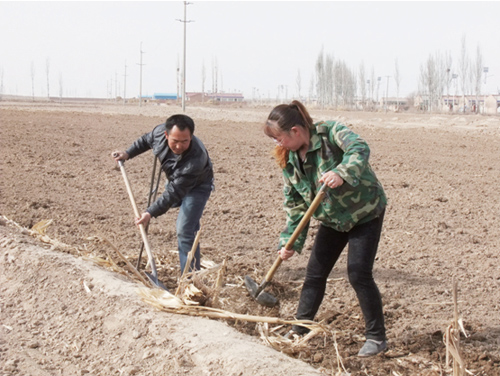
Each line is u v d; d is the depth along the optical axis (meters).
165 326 4.18
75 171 11.30
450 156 16.38
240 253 6.87
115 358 4.05
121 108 46.09
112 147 14.82
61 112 29.47
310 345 4.60
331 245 4.48
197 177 5.21
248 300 5.48
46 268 5.23
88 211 8.32
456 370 3.60
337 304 5.43
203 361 3.76
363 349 4.35
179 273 6.09
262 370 3.53
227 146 16.45
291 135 3.99
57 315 4.66
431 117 35.38
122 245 6.89
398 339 4.71
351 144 3.93
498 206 9.87
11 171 10.82
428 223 8.55
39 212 8.08
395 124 29.91
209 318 4.43
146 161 12.78
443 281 6.12
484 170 13.93
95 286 4.86
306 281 4.58
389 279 6.14
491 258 6.93
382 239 7.68
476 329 4.91
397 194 10.58
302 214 4.46
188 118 4.90
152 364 3.89
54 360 4.12
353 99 86.38
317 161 4.09
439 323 5.02
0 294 5.10
